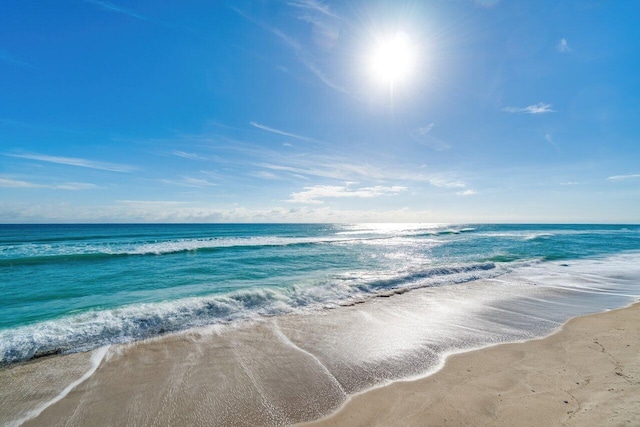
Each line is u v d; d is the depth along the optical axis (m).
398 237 38.09
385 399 3.76
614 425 2.95
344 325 6.64
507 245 26.64
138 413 3.56
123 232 46.19
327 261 16.42
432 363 4.77
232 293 8.38
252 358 5.02
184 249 20.23
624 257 18.42
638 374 4.05
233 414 3.54
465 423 3.20
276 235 40.94
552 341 5.59
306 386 4.14
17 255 16.72
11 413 3.56
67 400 3.83
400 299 8.82
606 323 6.54
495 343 5.57
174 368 4.67
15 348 5.27
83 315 6.87
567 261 16.62
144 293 9.41
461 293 9.52
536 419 3.17
